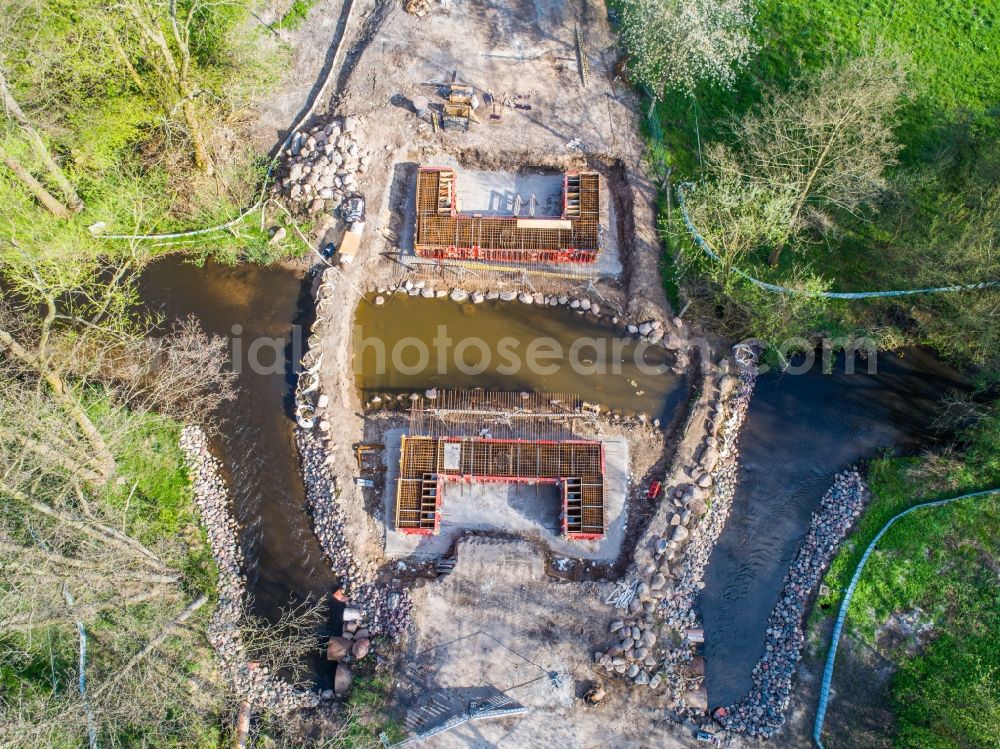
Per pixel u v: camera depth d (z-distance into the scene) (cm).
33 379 3256
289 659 3109
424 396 3591
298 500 3419
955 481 3381
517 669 3033
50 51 3256
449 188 3812
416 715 2962
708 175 3878
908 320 3744
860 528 3353
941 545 3266
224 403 3578
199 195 3866
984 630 3080
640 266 3772
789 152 3622
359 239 3828
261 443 3509
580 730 2958
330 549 3300
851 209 3475
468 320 3759
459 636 3086
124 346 3616
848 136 3506
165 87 3694
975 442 3438
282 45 4172
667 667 3086
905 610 3175
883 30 4078
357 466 3431
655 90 3891
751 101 4016
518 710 2953
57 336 3509
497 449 3372
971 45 4066
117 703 2602
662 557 3275
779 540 3384
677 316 3719
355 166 3922
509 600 3145
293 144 3975
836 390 3675
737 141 3928
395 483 3391
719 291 3725
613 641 3103
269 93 4094
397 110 4016
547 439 3450
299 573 3281
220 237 3866
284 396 3597
